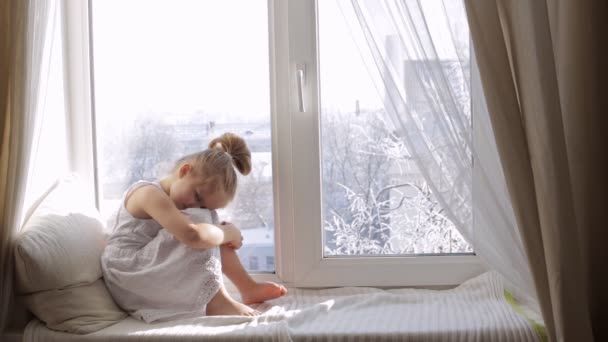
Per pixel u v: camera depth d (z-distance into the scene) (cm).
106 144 197
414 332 151
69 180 184
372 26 152
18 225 158
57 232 162
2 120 158
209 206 178
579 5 155
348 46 187
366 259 190
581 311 141
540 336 148
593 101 157
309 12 186
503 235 156
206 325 158
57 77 186
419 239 189
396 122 155
